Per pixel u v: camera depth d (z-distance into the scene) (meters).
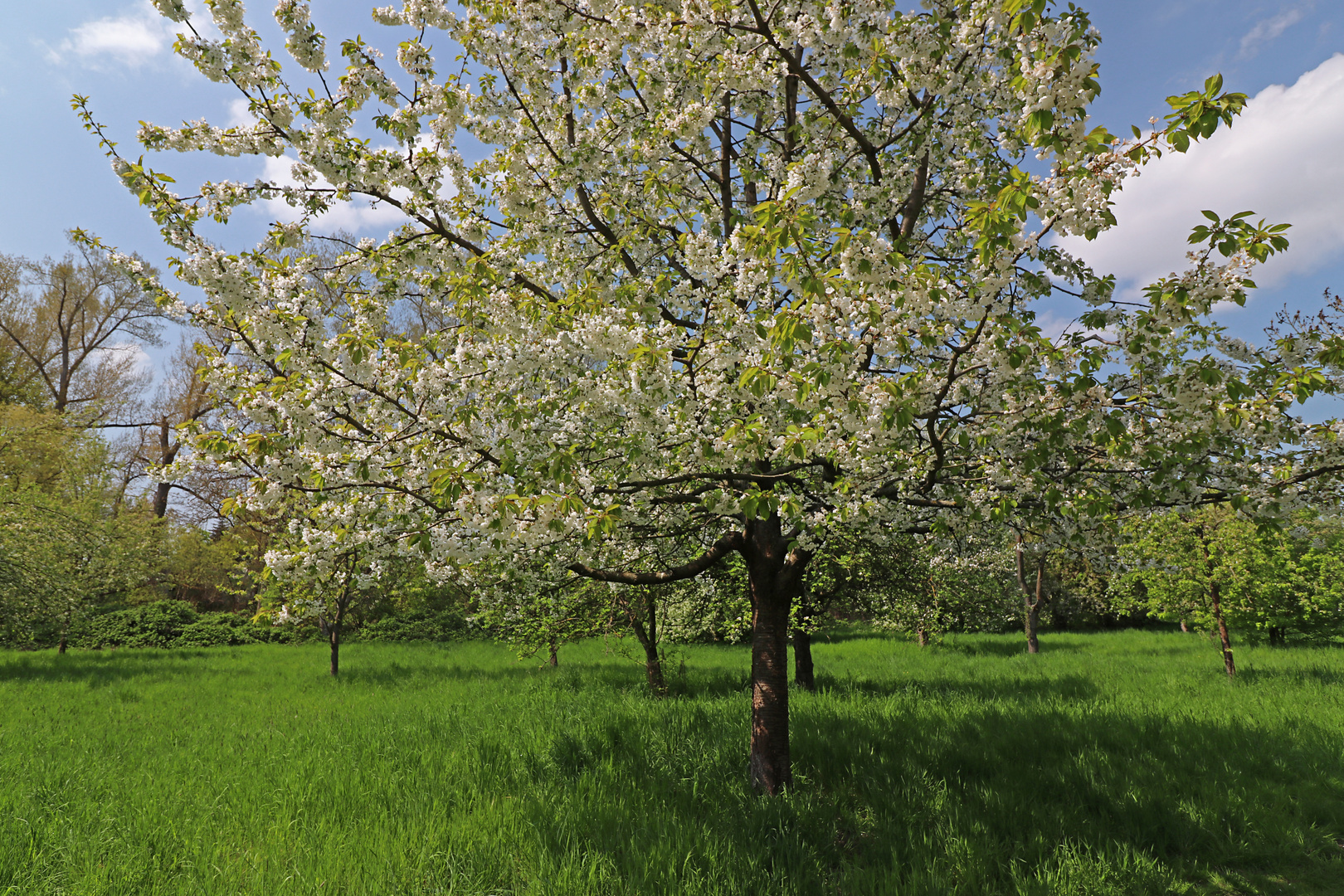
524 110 5.30
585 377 4.02
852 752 6.43
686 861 4.11
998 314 3.60
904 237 5.52
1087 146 3.07
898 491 4.96
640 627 10.86
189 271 3.33
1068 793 5.61
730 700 9.09
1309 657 14.64
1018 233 3.12
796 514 3.89
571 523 4.34
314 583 5.48
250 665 16.44
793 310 3.38
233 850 4.44
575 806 5.06
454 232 4.98
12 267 27.75
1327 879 4.53
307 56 3.78
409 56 4.18
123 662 16.83
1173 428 4.27
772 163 5.97
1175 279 3.48
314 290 3.67
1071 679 11.88
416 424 4.14
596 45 5.10
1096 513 4.66
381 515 4.62
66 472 19.52
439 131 4.55
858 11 4.46
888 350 3.84
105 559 17.97
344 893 3.87
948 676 12.96
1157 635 24.38
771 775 5.68
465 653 19.61
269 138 3.98
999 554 15.18
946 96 5.04
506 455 3.89
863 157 5.93
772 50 5.03
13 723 8.96
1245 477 4.75
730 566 9.31
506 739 6.93
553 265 5.89
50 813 5.08
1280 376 3.85
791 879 4.09
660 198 5.94
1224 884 4.51
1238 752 6.65
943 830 4.91
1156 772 5.99
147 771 6.21
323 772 5.89
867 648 20.08
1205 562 12.97
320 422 3.86
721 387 4.23
